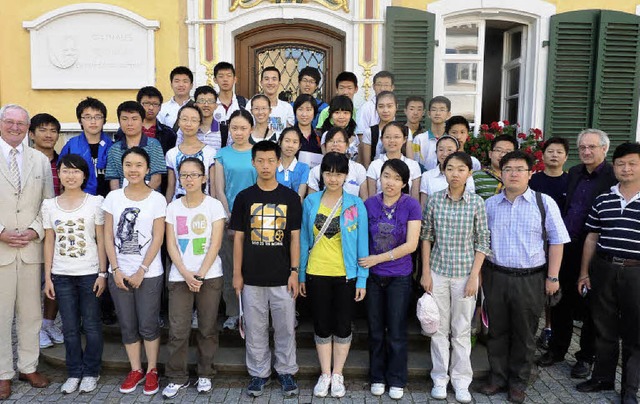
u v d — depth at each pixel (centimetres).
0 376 354
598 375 362
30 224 360
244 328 360
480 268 351
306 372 378
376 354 359
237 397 353
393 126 386
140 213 347
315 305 352
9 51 561
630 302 339
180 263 346
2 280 352
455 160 340
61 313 358
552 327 404
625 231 340
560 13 549
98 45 558
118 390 362
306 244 355
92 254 356
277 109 473
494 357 360
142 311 351
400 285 351
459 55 573
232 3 552
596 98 550
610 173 380
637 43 545
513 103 610
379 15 552
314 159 426
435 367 359
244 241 352
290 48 582
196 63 557
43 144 420
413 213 348
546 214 345
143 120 400
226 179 394
